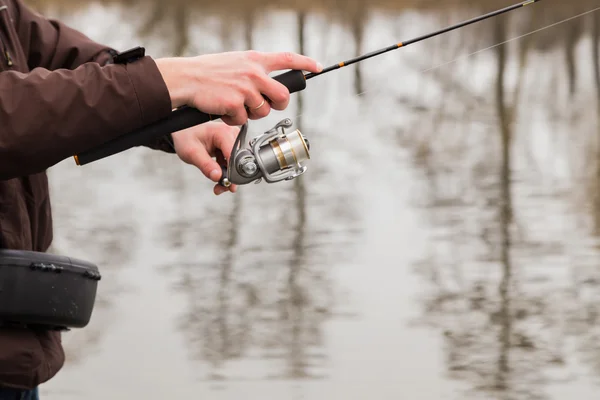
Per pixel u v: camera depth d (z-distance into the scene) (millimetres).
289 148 1998
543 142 13539
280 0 18547
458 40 10430
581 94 15469
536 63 16312
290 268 9258
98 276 1993
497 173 12391
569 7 11891
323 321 7762
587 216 10523
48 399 6203
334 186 12008
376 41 17234
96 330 7539
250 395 6340
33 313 1831
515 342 7227
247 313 8031
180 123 1757
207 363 6863
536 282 8641
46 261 1852
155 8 18406
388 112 14555
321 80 14234
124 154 13430
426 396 6332
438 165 12703
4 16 1938
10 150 1564
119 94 1615
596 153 12930
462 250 9625
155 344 7285
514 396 6301
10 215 1831
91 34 17516
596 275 8789
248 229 10523
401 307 8133
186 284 8820
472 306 8102
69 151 1610
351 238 10070
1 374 1803
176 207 11320
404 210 11031
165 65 1665
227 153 2232
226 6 18391
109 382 6508
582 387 6496
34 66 2189
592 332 7453
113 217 10961
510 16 11883
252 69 1708
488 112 14789
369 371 6719
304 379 6590
